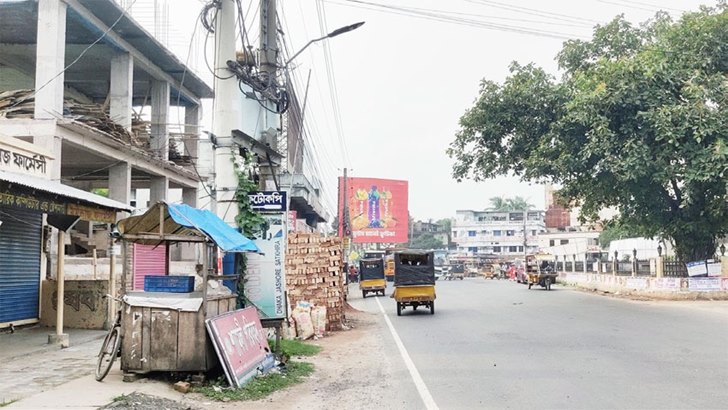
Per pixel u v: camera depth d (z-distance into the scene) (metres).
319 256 17.91
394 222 66.81
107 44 20.94
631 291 31.11
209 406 7.66
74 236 23.17
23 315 14.08
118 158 20.27
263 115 14.20
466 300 29.38
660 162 22.38
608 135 22.12
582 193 27.55
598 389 8.46
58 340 11.88
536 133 25.97
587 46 27.22
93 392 7.57
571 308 23.02
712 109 22.22
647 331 15.28
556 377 9.47
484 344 13.71
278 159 14.69
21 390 7.75
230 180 11.25
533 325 17.36
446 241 113.94
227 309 9.46
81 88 26.47
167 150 24.17
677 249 27.91
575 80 24.78
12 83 24.22
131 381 8.30
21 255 13.98
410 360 11.72
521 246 100.56
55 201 11.19
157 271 19.95
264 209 11.49
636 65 22.52
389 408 7.66
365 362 11.71
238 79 11.91
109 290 14.70
